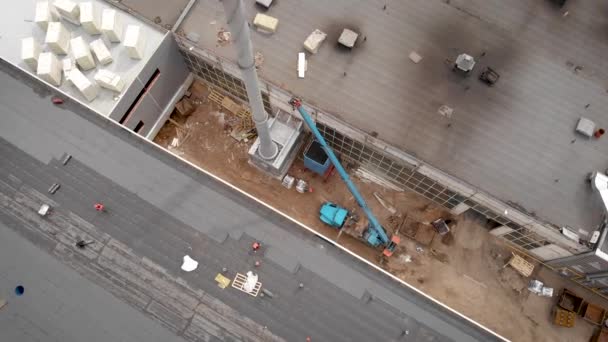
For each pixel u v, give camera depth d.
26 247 36.34
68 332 34.00
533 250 45.72
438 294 46.22
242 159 50.72
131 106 45.25
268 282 35.59
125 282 35.41
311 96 43.03
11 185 38.25
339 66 44.09
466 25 45.56
